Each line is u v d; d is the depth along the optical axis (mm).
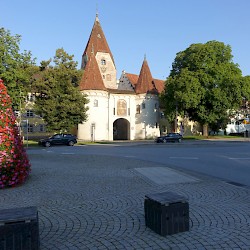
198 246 4418
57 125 38406
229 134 63312
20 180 9367
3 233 3918
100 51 65375
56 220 5797
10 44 27969
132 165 14234
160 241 4621
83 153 22469
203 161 16344
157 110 59156
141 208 6574
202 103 45844
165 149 26234
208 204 6832
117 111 55719
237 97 45188
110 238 4793
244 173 12047
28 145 35031
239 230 5066
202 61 46062
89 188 8820
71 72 40906
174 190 8477
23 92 29922
